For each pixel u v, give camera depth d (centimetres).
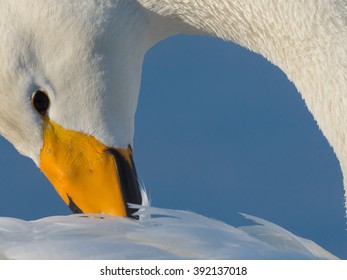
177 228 1026
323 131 1263
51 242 1004
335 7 1238
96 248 997
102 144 1278
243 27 1273
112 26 1269
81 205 1273
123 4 1275
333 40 1235
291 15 1243
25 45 1249
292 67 1260
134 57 1294
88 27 1262
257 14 1258
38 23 1251
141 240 1013
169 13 1281
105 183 1270
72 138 1276
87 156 1276
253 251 998
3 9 1252
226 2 1266
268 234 1109
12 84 1254
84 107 1275
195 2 1273
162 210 1060
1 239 1014
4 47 1248
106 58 1273
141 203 1271
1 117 1280
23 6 1249
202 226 1031
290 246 1100
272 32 1258
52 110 1273
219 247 1005
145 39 1296
